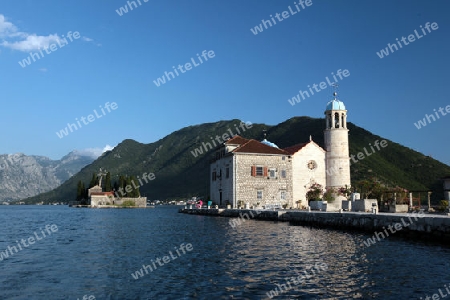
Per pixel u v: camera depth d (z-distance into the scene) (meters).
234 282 15.70
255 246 25.20
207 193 199.50
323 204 49.16
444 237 24.78
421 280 15.63
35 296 14.20
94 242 29.02
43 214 88.75
